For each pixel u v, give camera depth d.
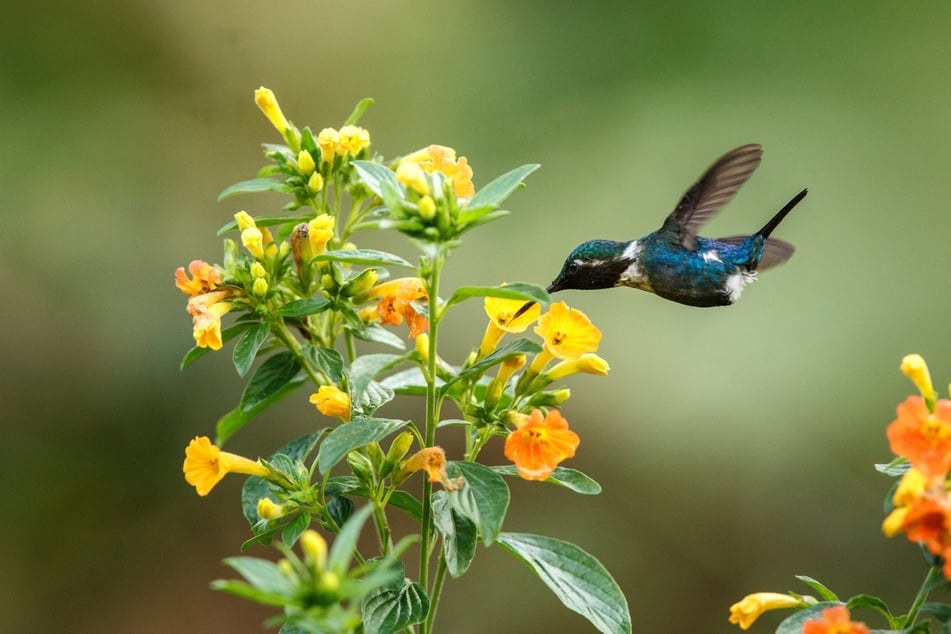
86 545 12.40
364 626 4.57
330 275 5.10
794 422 12.38
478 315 12.47
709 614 12.34
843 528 12.28
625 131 13.37
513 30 14.20
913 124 13.22
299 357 5.23
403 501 5.07
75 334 12.52
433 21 14.38
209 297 5.03
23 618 12.00
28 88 13.30
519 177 4.46
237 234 9.85
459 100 13.98
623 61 13.78
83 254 12.76
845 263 12.73
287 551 3.61
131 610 12.28
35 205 12.80
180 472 12.56
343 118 14.12
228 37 14.03
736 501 12.41
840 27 13.66
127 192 13.17
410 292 5.03
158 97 13.81
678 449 12.45
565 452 4.45
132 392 12.54
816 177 12.99
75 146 13.23
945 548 3.55
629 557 12.34
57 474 12.38
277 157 5.46
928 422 3.66
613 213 12.95
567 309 4.81
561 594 4.76
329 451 4.47
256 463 4.92
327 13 14.30
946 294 12.57
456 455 12.16
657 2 13.84
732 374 12.36
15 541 12.11
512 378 5.35
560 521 12.48
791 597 4.58
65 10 13.63
